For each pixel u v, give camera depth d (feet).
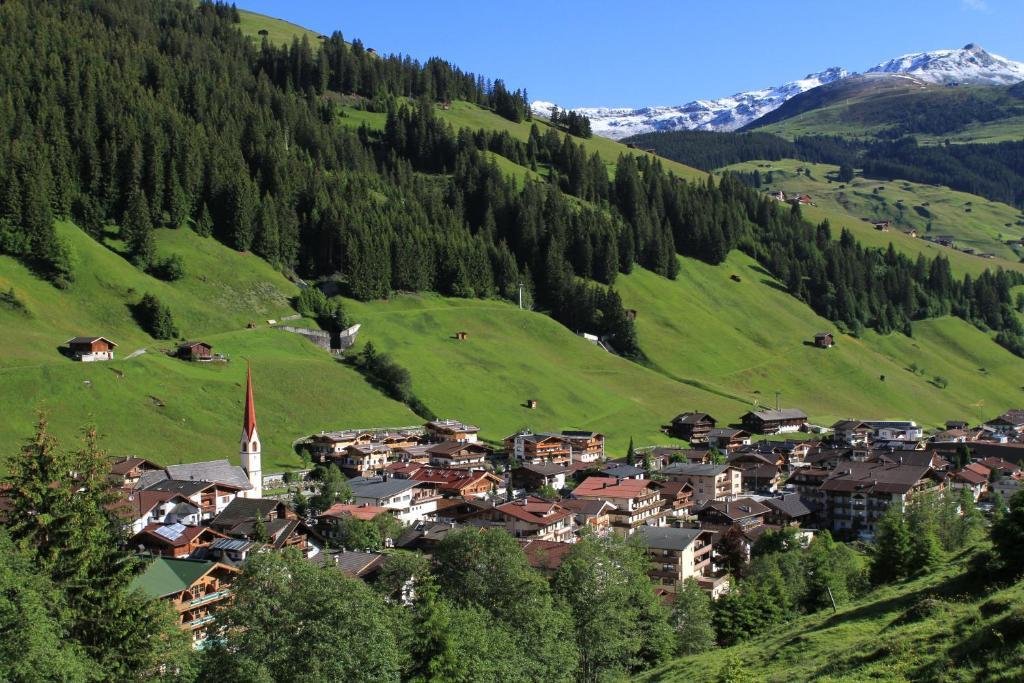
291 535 372.17
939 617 187.21
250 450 508.53
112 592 185.88
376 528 404.57
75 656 165.48
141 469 483.10
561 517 442.91
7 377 554.87
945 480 593.83
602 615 257.34
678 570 382.83
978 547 280.72
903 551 321.52
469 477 545.03
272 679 167.43
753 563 386.52
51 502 189.26
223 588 288.92
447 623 199.31
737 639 304.09
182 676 185.06
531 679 216.33
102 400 577.43
